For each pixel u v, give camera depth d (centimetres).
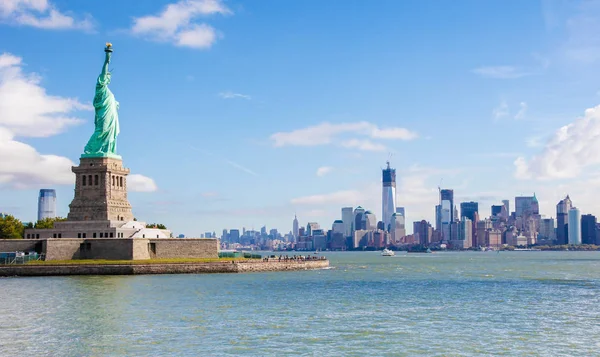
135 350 8856
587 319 11731
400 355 8694
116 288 15875
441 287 18475
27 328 10338
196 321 11088
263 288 16750
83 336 9725
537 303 14175
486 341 9600
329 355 8656
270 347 9075
